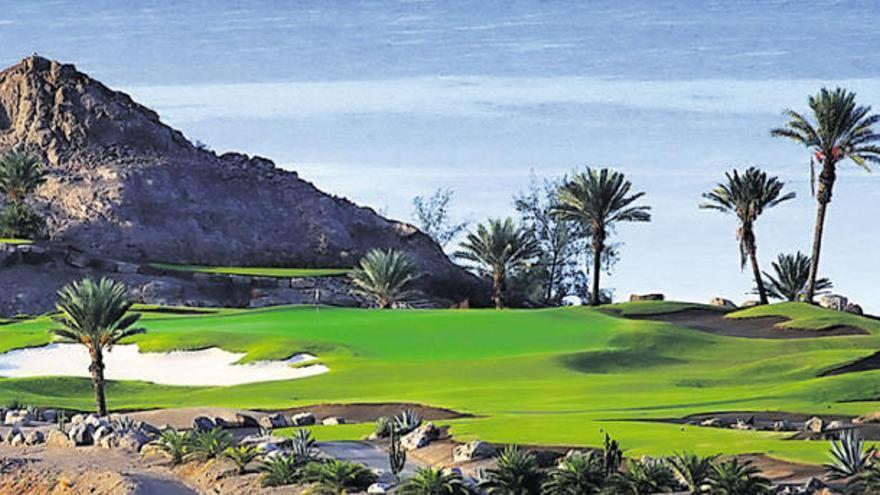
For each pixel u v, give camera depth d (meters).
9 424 76.56
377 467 53.72
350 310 131.12
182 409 72.06
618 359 102.81
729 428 62.53
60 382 100.00
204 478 51.97
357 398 86.44
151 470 55.31
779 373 95.38
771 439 54.66
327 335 113.25
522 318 122.12
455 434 60.06
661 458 45.88
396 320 120.50
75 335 84.00
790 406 72.00
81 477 54.53
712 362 107.19
